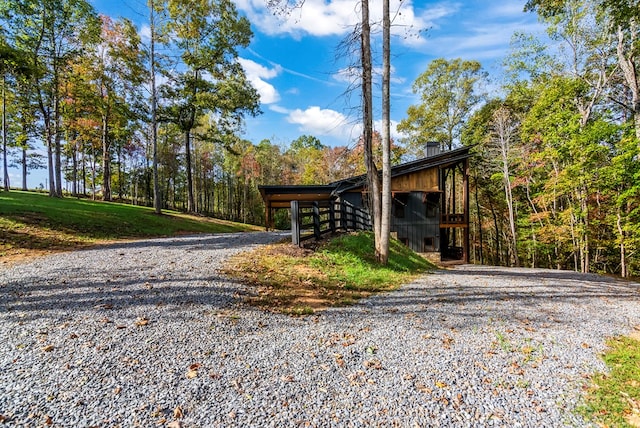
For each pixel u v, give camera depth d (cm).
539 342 437
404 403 284
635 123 1252
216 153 3919
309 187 1647
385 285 736
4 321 407
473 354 391
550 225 1731
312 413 265
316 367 342
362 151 1031
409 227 1505
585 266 1617
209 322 436
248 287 599
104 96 2047
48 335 374
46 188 3559
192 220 1905
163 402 268
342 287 678
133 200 3350
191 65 2006
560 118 1528
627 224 1397
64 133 2400
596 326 518
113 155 3112
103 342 364
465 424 259
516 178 1923
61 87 1852
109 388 282
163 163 3206
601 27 1456
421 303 605
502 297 680
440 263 1515
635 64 1323
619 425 265
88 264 715
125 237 1205
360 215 1282
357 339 422
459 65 2448
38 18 1556
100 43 1767
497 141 1998
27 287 543
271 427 246
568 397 305
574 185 1495
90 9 1636
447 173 1912
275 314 496
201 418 251
